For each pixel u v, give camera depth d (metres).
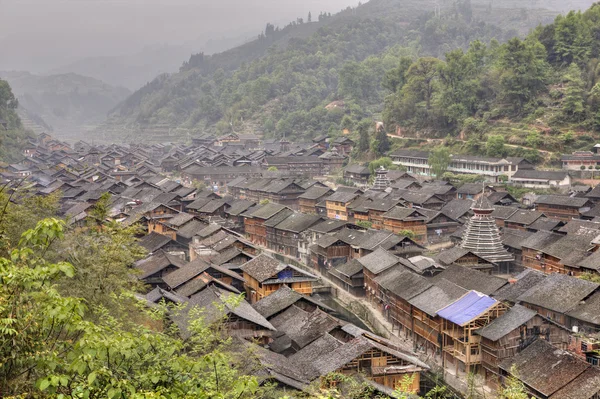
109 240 45.59
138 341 16.45
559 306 50.03
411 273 61.50
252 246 79.69
